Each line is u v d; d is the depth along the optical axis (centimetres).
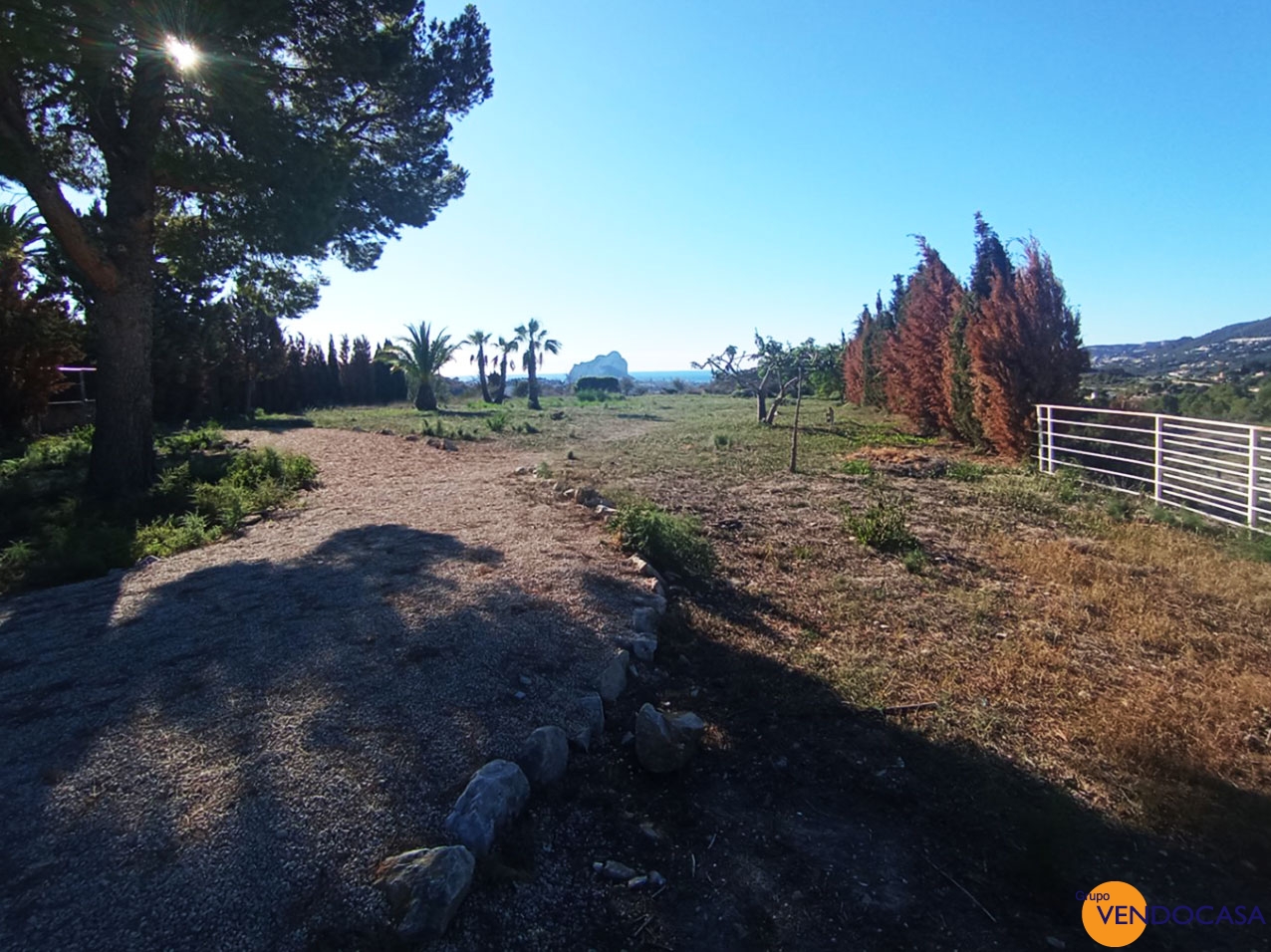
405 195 1101
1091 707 357
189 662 345
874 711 350
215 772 256
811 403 2864
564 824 258
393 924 199
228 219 876
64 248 766
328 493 841
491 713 306
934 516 785
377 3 878
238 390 2255
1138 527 728
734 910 224
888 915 222
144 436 841
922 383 1628
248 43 762
